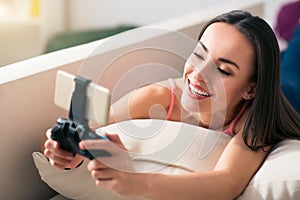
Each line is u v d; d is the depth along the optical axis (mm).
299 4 2441
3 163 1202
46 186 1322
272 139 1207
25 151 1240
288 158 1121
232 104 1207
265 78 1165
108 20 3043
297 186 1070
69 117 949
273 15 2693
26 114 1221
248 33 1157
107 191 1173
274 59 1173
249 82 1187
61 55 1341
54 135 959
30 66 1260
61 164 1000
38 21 2977
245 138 1161
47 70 1246
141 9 2951
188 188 1039
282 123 1228
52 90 1269
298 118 1277
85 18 3092
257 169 1157
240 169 1126
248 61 1160
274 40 1184
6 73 1214
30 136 1242
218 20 1201
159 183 1001
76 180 1192
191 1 2807
